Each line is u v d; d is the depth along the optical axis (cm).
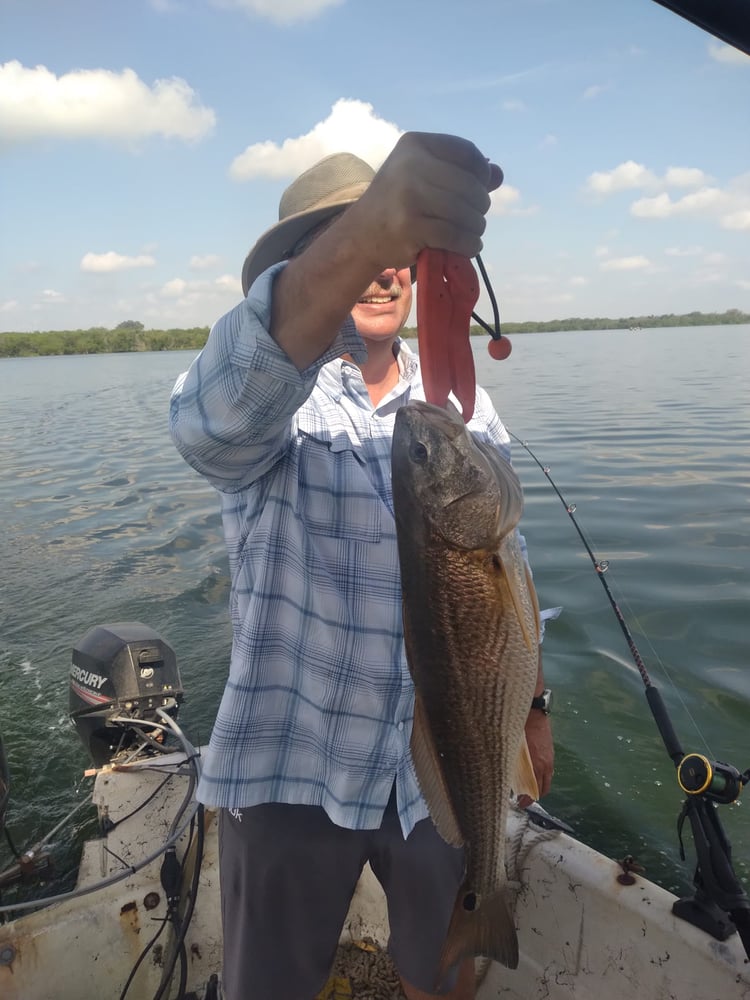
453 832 171
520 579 161
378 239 126
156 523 967
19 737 534
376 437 204
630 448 1109
